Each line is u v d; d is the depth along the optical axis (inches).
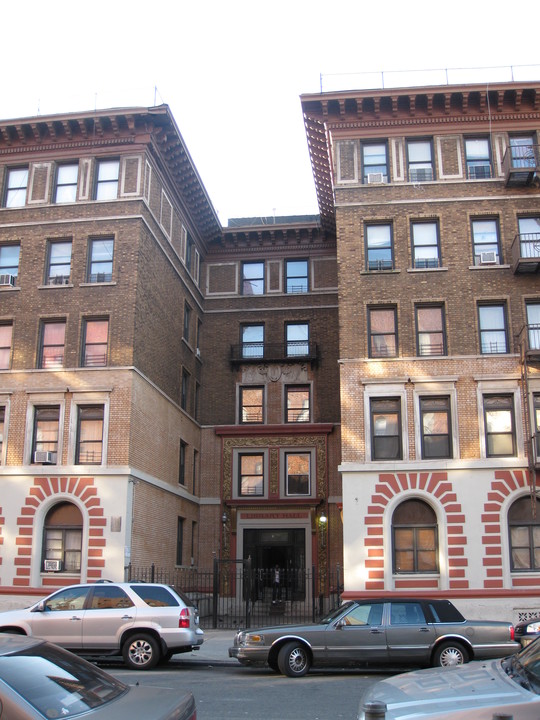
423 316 1103.6
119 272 1129.4
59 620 647.1
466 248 1114.1
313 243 1534.2
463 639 603.2
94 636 644.1
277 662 617.3
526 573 989.2
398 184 1145.4
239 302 1528.1
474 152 1162.0
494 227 1131.3
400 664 618.2
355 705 485.7
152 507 1147.3
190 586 1320.1
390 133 1173.1
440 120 1165.7
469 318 1085.8
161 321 1244.5
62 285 1133.7
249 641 618.8
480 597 978.1
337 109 1172.5
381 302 1101.1
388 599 631.2
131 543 1048.8
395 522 1031.0
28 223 1173.7
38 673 256.7
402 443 1050.1
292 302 1512.1
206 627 1080.8
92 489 1043.9
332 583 1321.4
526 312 1088.8
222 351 1503.4
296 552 1363.2
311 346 1464.1
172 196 1333.7
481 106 1154.7
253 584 1342.3
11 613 654.5
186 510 1338.6
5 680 242.8
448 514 1012.5
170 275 1306.6
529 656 291.9
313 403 1443.2
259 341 1509.6
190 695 286.7
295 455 1416.1
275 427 1419.8
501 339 1083.9
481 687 267.4
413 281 1106.7
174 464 1277.1
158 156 1234.6
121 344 1097.4
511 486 1013.8
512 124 1160.2
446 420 1061.1
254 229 1518.2
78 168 1194.6
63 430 1076.5
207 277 1551.4
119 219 1152.8
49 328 1133.7
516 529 1014.4
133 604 655.1
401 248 1123.3
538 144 1139.9
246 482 1417.3
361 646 607.5
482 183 1138.7
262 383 1469.0
